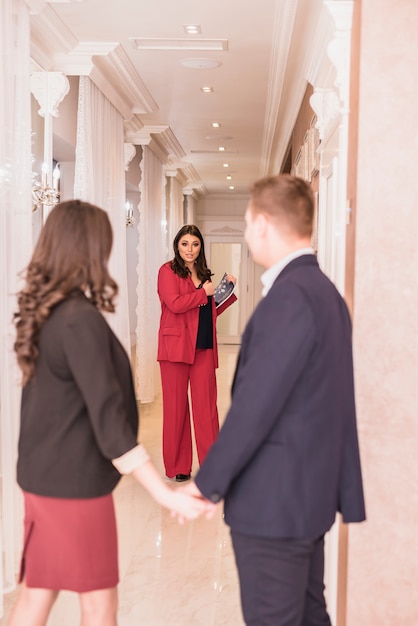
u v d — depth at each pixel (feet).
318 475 5.36
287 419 5.33
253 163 32.63
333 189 9.48
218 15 13.12
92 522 6.00
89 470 5.93
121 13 13.02
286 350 5.14
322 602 6.38
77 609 9.55
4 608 9.33
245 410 5.14
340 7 8.30
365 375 7.98
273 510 5.30
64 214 6.10
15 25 10.48
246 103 20.39
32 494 6.00
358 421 8.01
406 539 8.07
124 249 18.95
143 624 9.09
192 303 14.11
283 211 5.74
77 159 14.92
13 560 9.89
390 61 7.79
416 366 7.94
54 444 5.88
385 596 8.13
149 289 24.13
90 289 6.13
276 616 5.46
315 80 11.72
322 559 6.31
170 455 14.88
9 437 9.80
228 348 43.91
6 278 9.78
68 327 5.77
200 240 14.57
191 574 10.74
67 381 5.89
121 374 6.22
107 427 5.73
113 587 6.29
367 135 7.85
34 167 14.87
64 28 13.47
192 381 14.79
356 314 7.95
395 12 7.75
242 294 46.55
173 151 27.78
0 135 9.55
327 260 10.36
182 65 16.49
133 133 23.21
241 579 5.58
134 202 27.04
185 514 5.75
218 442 5.24
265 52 15.37
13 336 9.90
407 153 7.84
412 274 7.90
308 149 15.10
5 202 9.74
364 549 8.11
